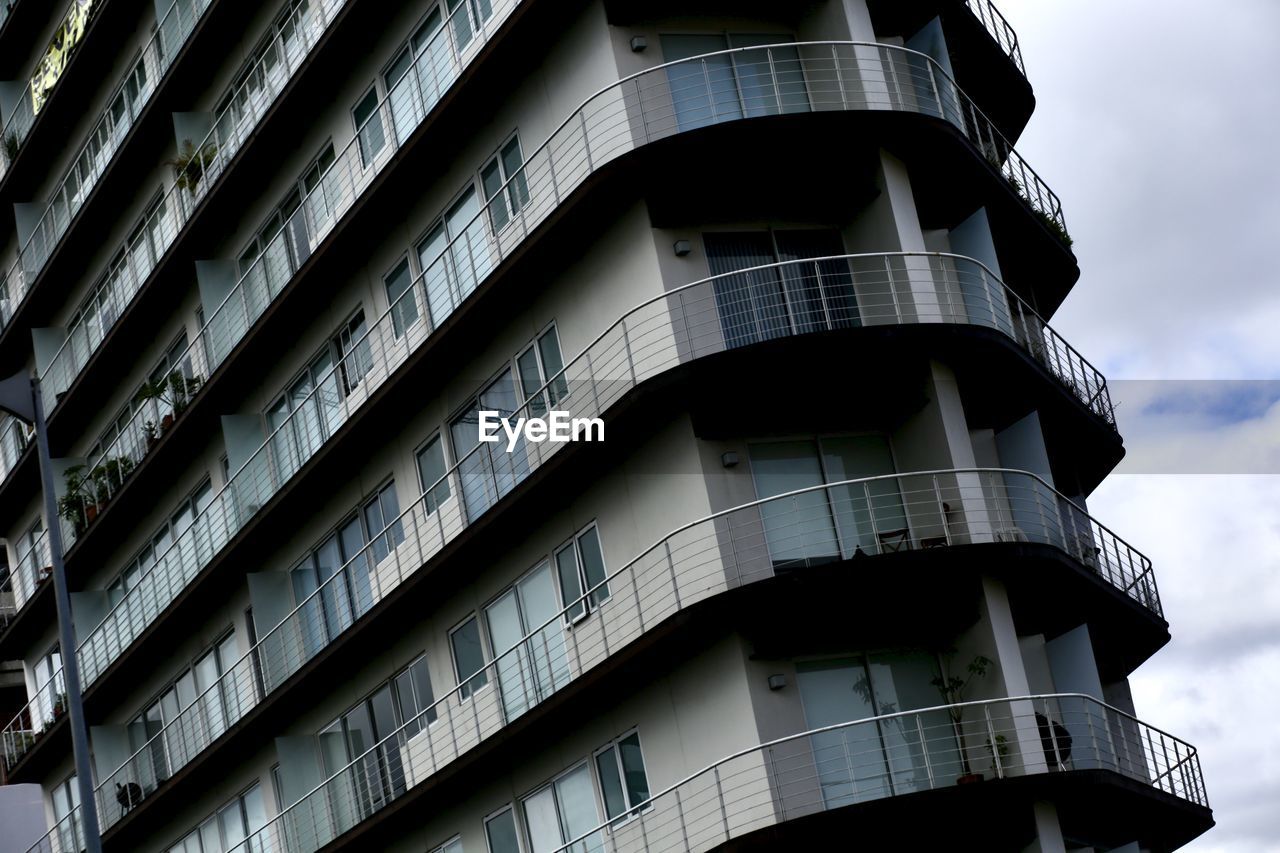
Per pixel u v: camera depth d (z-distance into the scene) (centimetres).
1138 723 2980
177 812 4312
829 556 2755
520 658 3116
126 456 4609
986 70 3597
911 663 2744
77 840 4806
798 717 2658
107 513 4509
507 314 3152
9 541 5434
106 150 4872
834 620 2698
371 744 3575
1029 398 3069
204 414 4100
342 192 3647
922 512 2780
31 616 5059
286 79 3891
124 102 4778
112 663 4478
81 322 4991
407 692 3466
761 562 2712
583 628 2956
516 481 3114
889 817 2536
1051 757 2759
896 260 2889
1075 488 3469
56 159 5188
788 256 2923
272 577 3891
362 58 3588
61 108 4991
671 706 2786
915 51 3062
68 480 4784
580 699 2919
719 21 3006
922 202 3122
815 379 2773
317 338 3756
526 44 3075
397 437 3478
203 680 4253
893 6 3198
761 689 2656
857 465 2836
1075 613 3038
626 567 2702
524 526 3103
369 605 3572
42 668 5166
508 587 3161
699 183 2875
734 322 2841
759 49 3002
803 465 2806
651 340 2817
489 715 3200
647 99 2903
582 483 2967
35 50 5209
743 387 2753
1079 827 2816
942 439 2784
